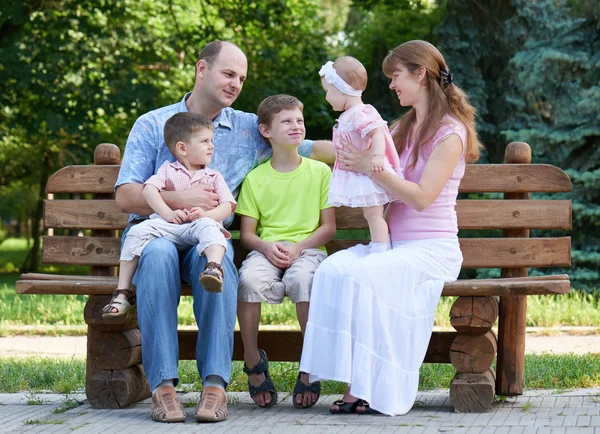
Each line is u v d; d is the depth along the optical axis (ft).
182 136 15.15
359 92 15.25
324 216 15.80
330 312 14.08
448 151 14.89
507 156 17.11
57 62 54.13
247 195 16.03
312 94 62.54
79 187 17.62
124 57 56.39
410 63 15.28
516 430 12.90
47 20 55.26
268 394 15.20
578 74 43.80
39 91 54.80
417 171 15.25
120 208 15.71
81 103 55.88
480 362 14.75
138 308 14.12
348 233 52.95
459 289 14.47
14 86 55.98
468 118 15.39
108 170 17.57
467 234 48.06
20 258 94.89
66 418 14.28
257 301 14.83
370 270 14.06
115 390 15.30
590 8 43.60
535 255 16.46
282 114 15.71
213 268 13.62
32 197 79.20
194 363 21.44
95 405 15.34
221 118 16.37
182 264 14.87
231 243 15.42
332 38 75.05
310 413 14.56
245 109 63.05
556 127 42.83
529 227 16.60
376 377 14.01
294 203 15.85
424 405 15.51
